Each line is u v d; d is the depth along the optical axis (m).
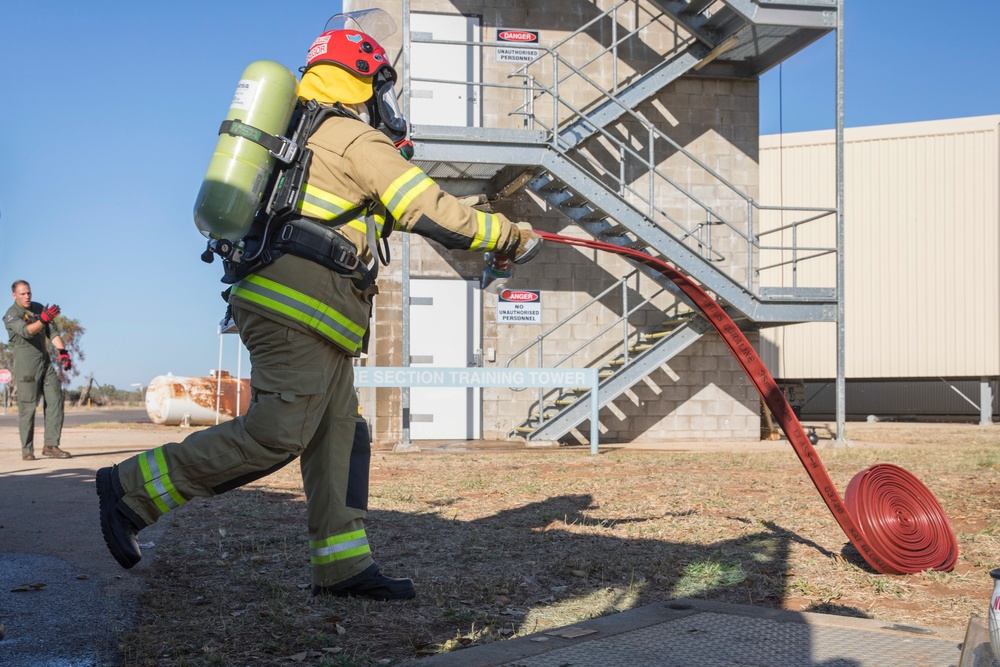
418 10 14.62
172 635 3.29
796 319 13.70
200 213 3.09
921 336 24.78
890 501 4.60
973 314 24.30
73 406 47.53
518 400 14.86
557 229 15.02
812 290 13.71
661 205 15.43
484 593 3.98
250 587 4.07
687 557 4.82
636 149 15.37
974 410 25.50
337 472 3.76
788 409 4.39
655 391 15.35
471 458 11.34
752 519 6.12
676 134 15.53
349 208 3.30
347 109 3.44
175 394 19.97
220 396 20.62
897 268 25.08
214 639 3.23
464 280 14.70
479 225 3.34
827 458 10.82
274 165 3.20
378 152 3.27
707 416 15.45
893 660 2.69
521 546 5.13
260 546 5.09
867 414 26.77
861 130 25.44
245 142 3.08
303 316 3.21
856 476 4.70
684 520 6.03
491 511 6.54
